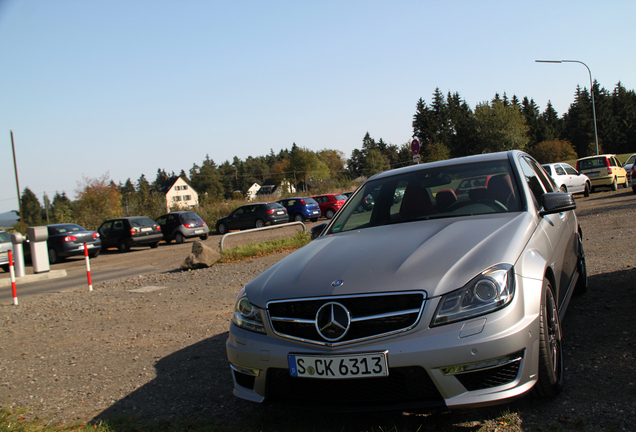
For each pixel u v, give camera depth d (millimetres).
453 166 4070
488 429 2596
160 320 6559
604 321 4035
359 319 2516
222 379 4039
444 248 2779
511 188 3600
